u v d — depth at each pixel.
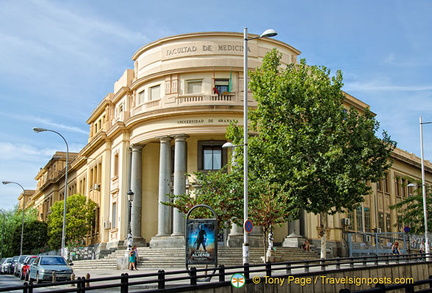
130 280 28.23
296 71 33.00
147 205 47.41
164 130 43.88
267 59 33.09
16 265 41.41
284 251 39.47
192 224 20.47
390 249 46.72
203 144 45.44
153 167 48.22
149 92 46.12
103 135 54.31
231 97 43.44
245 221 23.11
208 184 29.55
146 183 47.78
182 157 43.06
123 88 49.91
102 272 35.44
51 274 28.28
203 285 15.75
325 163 29.69
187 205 28.91
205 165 45.34
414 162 68.50
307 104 30.58
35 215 86.44
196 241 20.38
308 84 31.42
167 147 43.97
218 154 45.53
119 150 50.44
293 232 43.59
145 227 46.97
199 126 42.94
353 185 29.78
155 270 35.75
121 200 48.50
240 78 43.88
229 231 43.53
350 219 52.09
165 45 45.69
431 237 48.28
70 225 54.28
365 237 48.94
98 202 56.78
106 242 52.38
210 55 44.09
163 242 41.66
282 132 30.27
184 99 43.75
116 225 49.50
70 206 55.97
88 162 62.88
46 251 68.44
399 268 25.55
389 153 31.78
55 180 83.69
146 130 45.12
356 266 23.50
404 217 50.75
